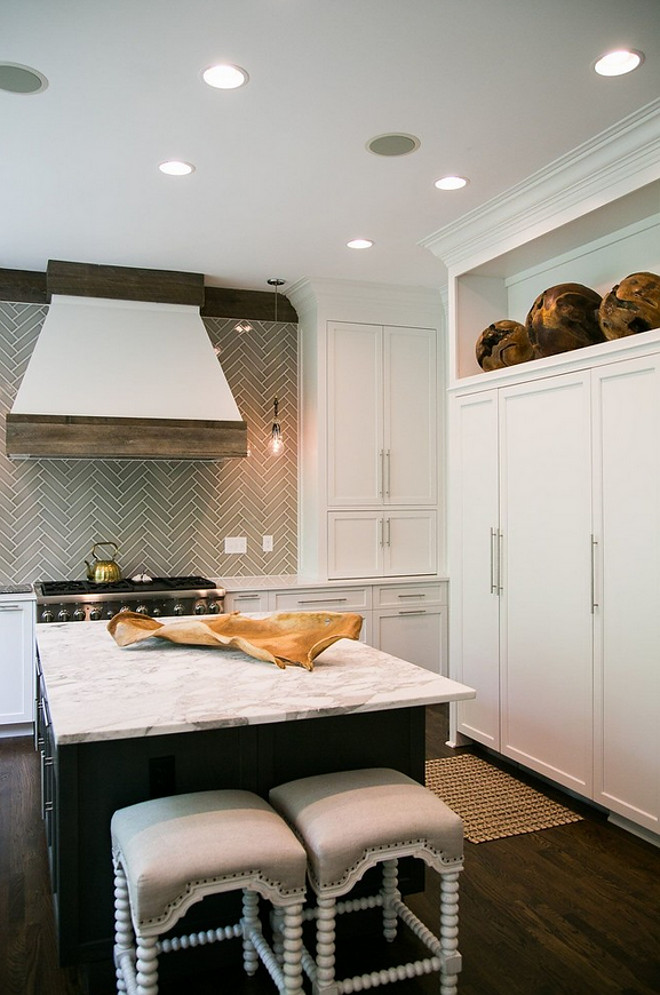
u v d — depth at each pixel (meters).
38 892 2.68
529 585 3.63
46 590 4.37
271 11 2.18
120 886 1.96
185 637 2.70
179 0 2.12
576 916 2.51
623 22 2.25
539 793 3.55
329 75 2.52
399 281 5.02
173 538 5.13
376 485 5.21
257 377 5.34
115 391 4.52
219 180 3.38
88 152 3.09
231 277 4.93
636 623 3.02
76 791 2.05
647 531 2.96
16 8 2.14
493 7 2.17
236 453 4.69
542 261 3.98
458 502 4.17
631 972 2.21
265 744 2.25
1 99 2.66
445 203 3.66
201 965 2.23
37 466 4.82
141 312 4.73
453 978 2.04
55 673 2.41
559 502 3.43
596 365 3.20
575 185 3.25
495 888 2.68
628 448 3.04
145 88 2.59
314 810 1.97
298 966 1.84
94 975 2.09
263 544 5.37
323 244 4.25
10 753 4.12
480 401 3.98
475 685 4.05
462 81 2.56
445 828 1.97
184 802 1.98
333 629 2.72
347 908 2.31
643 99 2.70
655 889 2.68
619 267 3.51
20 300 4.75
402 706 2.14
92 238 4.14
